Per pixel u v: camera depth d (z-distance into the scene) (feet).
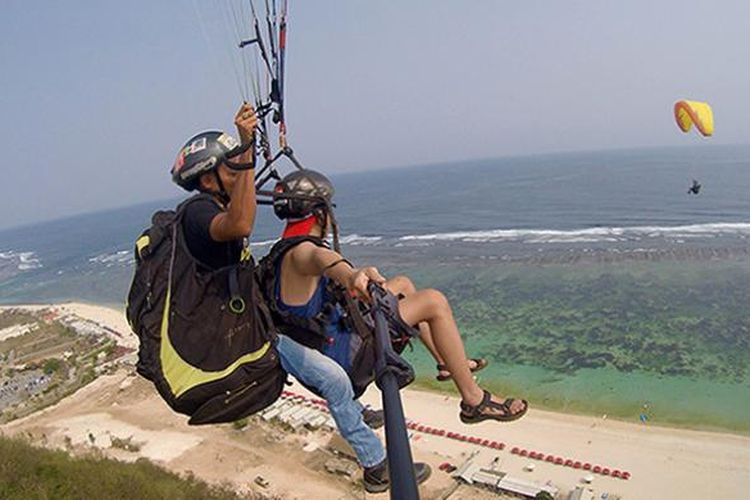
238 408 11.06
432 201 524.93
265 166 13.21
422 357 147.23
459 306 191.83
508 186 588.09
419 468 13.76
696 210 312.91
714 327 148.46
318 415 116.37
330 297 12.39
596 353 141.38
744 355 131.44
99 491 71.77
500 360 143.23
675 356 134.82
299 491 91.71
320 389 12.89
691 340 142.51
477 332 164.76
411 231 360.48
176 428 116.98
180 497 78.07
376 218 440.04
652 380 124.88
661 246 238.89
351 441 13.51
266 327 11.34
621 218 315.99
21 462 73.51
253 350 11.04
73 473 74.59
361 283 9.75
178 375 10.70
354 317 10.27
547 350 146.51
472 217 388.16
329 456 102.17
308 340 12.54
